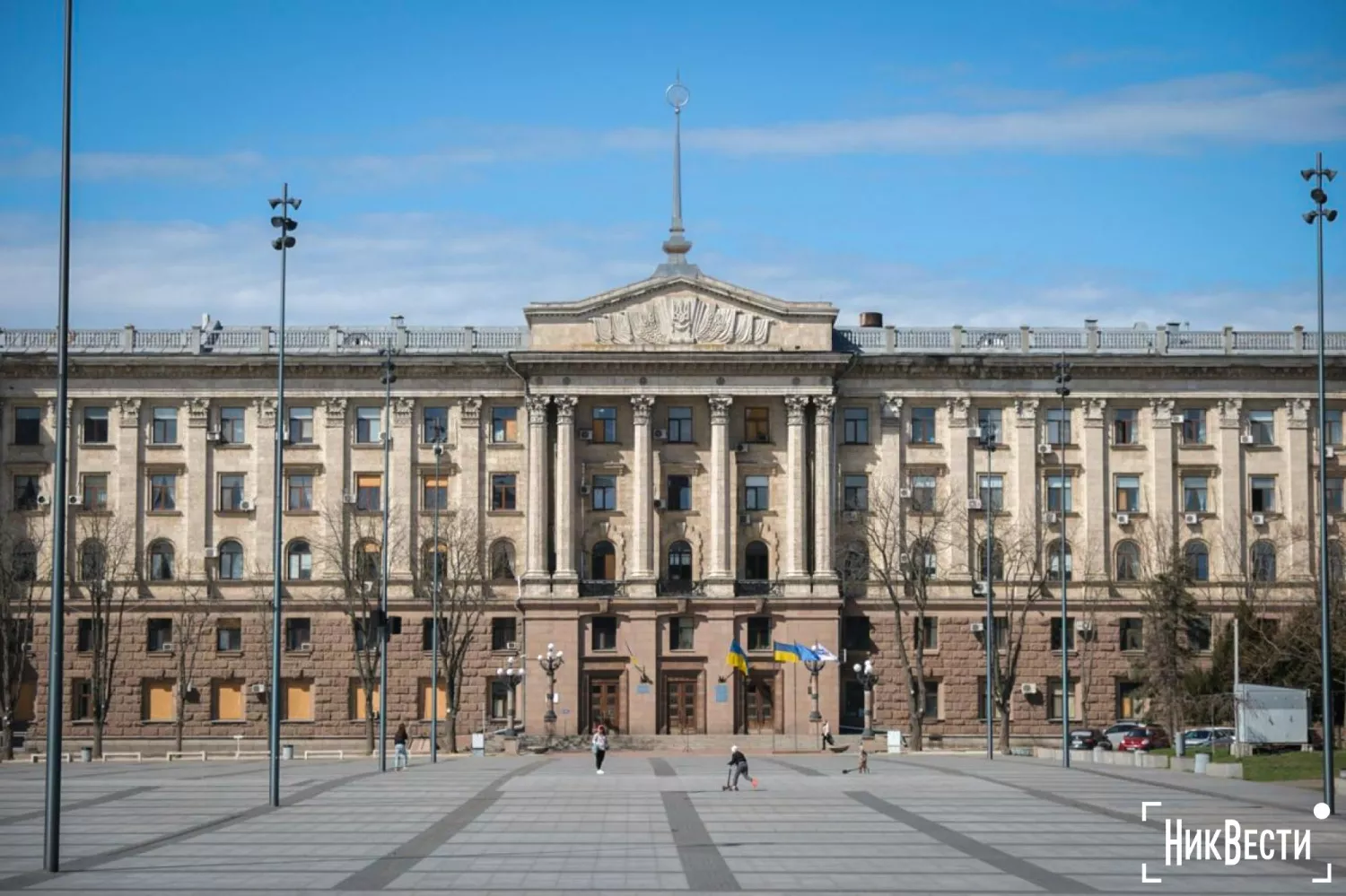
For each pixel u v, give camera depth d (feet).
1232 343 433.89
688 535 422.00
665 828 209.46
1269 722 318.65
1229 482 427.33
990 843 193.47
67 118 174.29
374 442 426.51
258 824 214.07
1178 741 333.62
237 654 421.59
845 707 422.00
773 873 170.09
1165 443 428.15
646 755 386.52
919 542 419.95
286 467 424.46
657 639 414.82
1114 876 168.14
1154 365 426.92
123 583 419.95
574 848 189.06
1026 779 286.25
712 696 413.80
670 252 443.73
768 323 422.41
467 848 189.78
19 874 168.96
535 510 417.69
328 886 161.27
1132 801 243.19
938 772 306.76
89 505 422.82
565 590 414.82
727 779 285.02
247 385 426.51
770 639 417.28
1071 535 428.15
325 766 343.67
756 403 424.05
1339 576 411.95
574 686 413.18
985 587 420.77
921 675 397.19
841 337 432.66
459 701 420.36
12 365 422.41
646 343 420.77
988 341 433.48
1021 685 422.82
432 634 408.87
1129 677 422.41
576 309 420.77
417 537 423.64
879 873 170.19
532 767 332.80
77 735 417.90
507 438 427.33
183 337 428.97
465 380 426.51
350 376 426.51
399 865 175.94
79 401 424.87
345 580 406.82
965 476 426.51
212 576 422.82
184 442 425.28
